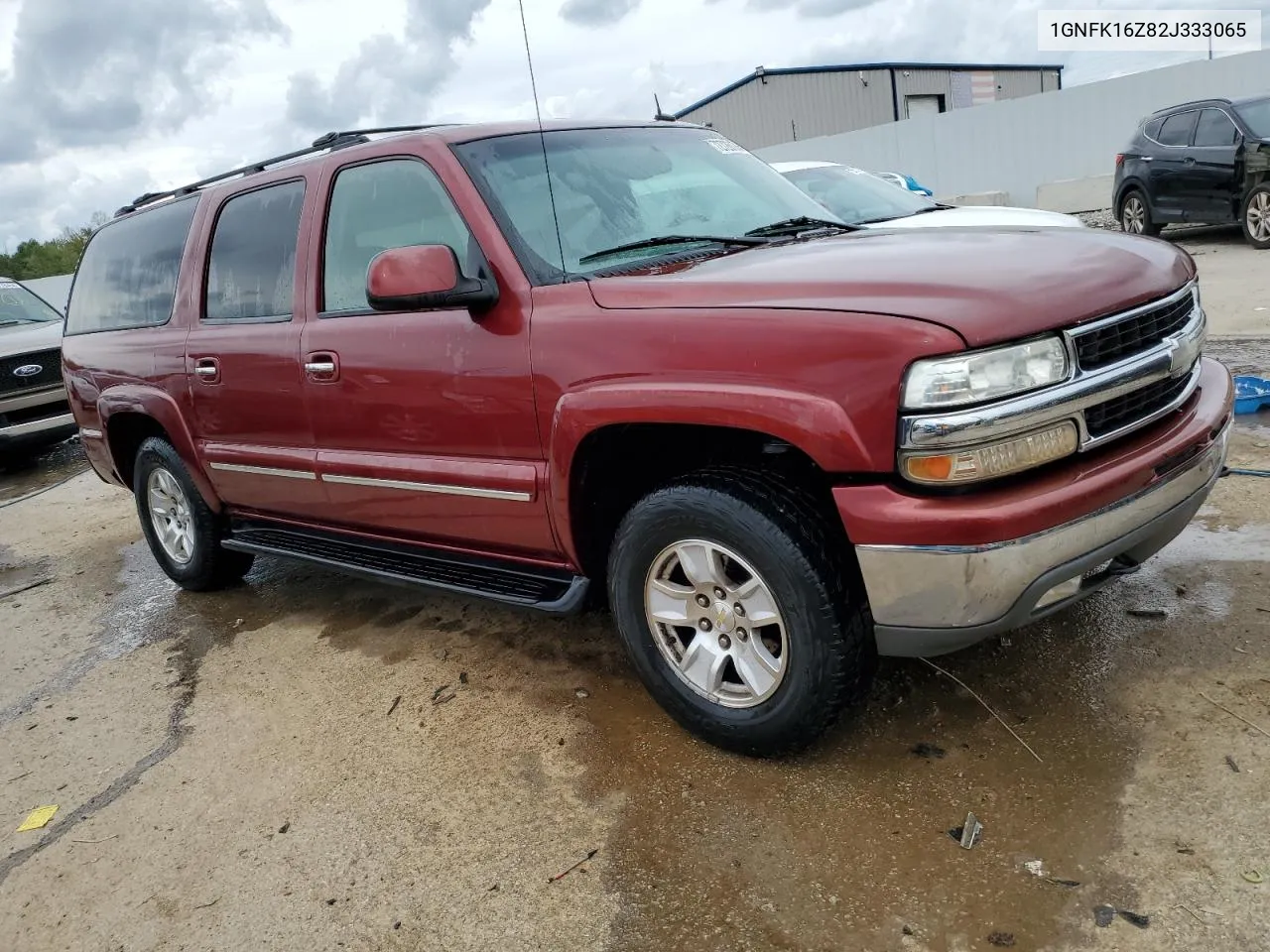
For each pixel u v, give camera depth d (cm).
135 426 498
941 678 302
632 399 257
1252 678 278
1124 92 1881
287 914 248
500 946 226
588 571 305
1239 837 221
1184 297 272
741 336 240
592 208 320
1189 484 255
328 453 367
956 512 219
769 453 268
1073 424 230
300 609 461
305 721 346
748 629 264
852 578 247
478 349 298
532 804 276
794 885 229
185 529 491
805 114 3541
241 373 392
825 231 336
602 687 337
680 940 219
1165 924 202
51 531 703
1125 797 239
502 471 303
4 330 976
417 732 326
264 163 415
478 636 396
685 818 259
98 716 380
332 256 358
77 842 295
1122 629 316
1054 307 230
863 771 265
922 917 214
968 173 2145
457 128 335
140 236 479
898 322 221
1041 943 202
